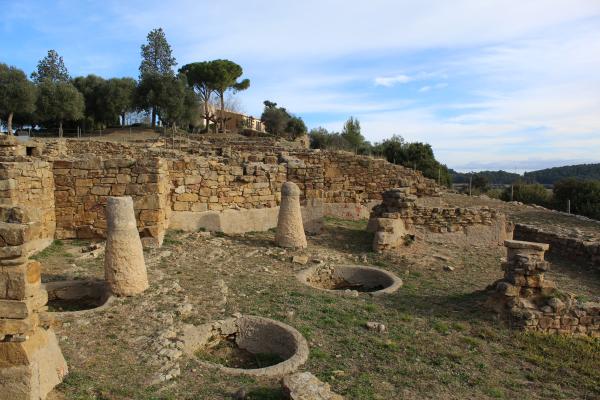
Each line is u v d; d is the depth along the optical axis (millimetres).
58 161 11141
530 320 7676
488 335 7379
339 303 8297
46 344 4711
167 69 54531
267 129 56906
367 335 6953
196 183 12914
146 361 5559
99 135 41656
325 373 5695
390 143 43406
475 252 13180
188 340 6312
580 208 29188
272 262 10734
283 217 11938
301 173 14586
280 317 7285
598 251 12367
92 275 8711
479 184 45438
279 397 4965
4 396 4223
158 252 10477
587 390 5953
